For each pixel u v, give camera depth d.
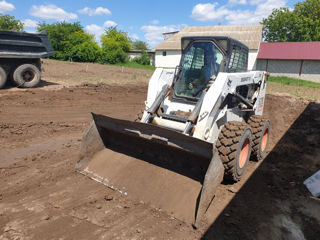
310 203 3.77
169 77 4.99
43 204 3.43
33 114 7.74
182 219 3.23
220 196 3.87
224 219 3.33
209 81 4.24
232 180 4.16
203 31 33.41
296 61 26.39
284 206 3.68
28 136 6.00
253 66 28.00
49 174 4.22
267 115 9.09
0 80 10.05
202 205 3.12
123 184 3.85
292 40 38.16
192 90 4.54
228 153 3.83
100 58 34.84
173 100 4.66
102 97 10.62
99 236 2.90
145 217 3.27
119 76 18.16
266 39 41.34
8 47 10.11
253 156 5.18
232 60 4.66
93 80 14.63
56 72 17.50
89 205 3.45
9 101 8.73
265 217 3.41
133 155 4.25
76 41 34.72
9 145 5.42
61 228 2.99
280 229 3.19
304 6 38.38
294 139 6.63
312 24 35.88
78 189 3.82
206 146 3.22
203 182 3.35
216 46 4.45
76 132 6.50
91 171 4.22
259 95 5.83
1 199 3.51
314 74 25.81
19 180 4.01
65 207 3.38
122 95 11.38
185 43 4.73
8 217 3.14
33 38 10.76
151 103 4.59
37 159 4.80
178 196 3.47
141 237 2.91
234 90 4.33
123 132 4.04
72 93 10.73
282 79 23.67
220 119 4.28
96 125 4.38
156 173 3.85
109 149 4.50
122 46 46.47
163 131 3.54
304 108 9.91
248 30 30.48
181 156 3.78
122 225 3.10
